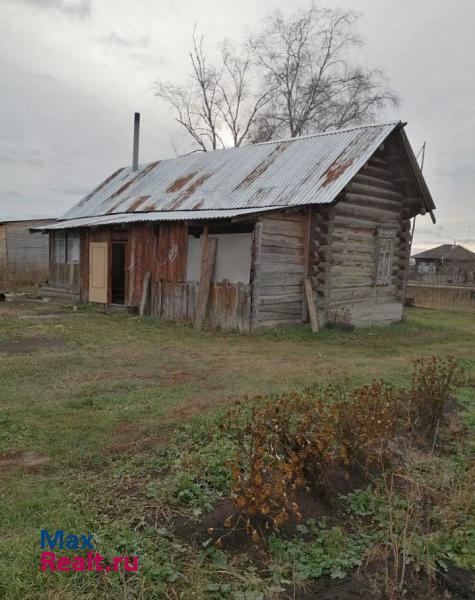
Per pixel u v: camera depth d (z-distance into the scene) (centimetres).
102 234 1698
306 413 426
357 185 1438
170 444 489
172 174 1914
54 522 341
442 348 1174
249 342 1130
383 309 1576
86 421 546
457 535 358
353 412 446
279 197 1343
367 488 423
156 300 1470
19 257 3103
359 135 1452
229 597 290
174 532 347
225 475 425
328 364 911
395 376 816
